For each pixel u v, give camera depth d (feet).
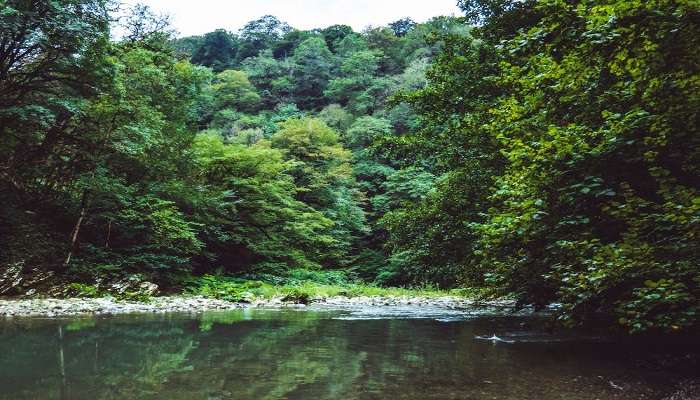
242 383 11.87
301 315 31.40
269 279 65.05
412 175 101.91
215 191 61.21
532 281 19.16
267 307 38.70
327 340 19.71
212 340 19.20
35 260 41.27
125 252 48.16
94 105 45.96
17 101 42.73
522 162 17.90
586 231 15.37
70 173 47.55
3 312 27.89
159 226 47.65
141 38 61.16
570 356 16.31
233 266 66.64
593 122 16.61
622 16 10.95
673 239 12.37
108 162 50.11
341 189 101.40
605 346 18.56
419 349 17.66
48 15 39.70
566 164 15.25
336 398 10.59
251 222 68.59
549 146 15.72
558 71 15.94
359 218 103.04
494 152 28.32
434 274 37.29
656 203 13.69
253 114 162.81
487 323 27.09
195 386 11.48
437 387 11.79
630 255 12.12
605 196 14.98
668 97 12.12
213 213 61.72
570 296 15.10
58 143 46.98
